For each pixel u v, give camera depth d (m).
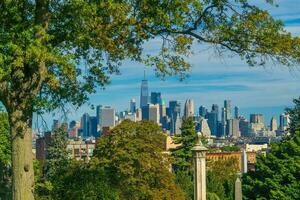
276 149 64.56
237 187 57.16
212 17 22.67
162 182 73.25
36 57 19.66
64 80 23.52
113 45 21.72
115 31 21.72
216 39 22.81
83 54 22.84
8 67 19.47
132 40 22.23
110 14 21.05
